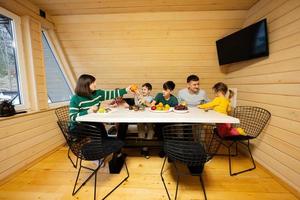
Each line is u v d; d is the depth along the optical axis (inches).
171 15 100.4
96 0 89.7
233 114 110.8
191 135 60.2
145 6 94.6
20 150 82.9
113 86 140.2
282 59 73.7
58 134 112.0
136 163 91.8
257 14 90.5
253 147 94.3
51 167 88.5
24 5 88.6
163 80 132.9
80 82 86.0
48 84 118.0
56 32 111.0
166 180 76.8
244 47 92.9
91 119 67.7
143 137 97.3
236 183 74.5
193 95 110.3
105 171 84.4
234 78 115.3
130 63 124.5
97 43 114.5
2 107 77.5
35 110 95.7
